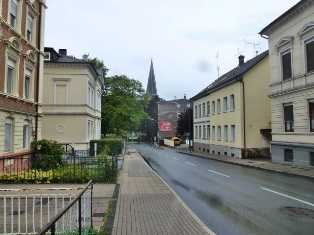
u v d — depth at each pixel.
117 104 55.69
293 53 24.03
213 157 34.69
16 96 17.75
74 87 33.59
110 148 35.84
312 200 11.88
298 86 23.22
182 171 21.94
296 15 23.53
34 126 21.14
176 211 9.85
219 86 38.91
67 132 33.28
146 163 27.36
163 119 99.19
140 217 9.10
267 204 11.21
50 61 33.00
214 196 12.73
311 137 21.86
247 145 32.72
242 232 7.95
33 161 17.61
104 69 55.56
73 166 17.39
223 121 38.47
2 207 10.18
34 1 20.94
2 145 16.08
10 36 17.08
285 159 25.23
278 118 26.11
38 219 8.79
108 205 10.68
